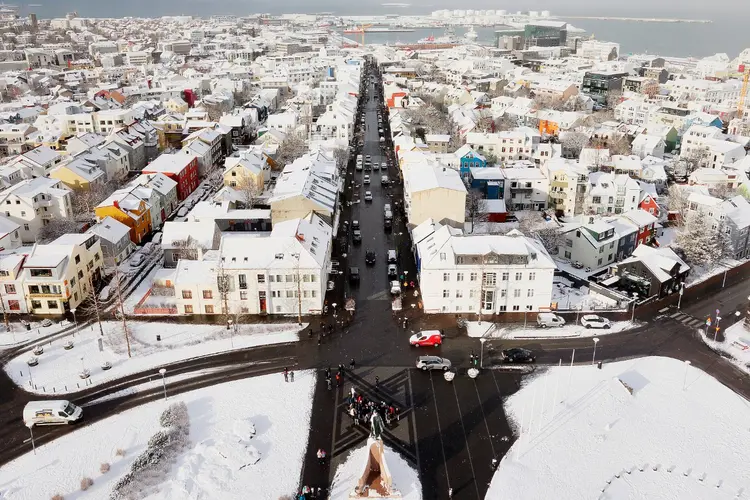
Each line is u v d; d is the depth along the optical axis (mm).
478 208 139000
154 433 72312
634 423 74688
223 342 91688
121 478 65375
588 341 92312
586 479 65875
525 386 81438
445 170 139625
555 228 125750
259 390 80375
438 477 65688
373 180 176750
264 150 181750
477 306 100125
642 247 110375
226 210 130875
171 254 116438
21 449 70000
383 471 63438
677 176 185000
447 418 75062
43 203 134875
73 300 101438
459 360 87188
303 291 98188
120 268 118188
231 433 71688
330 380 82250
